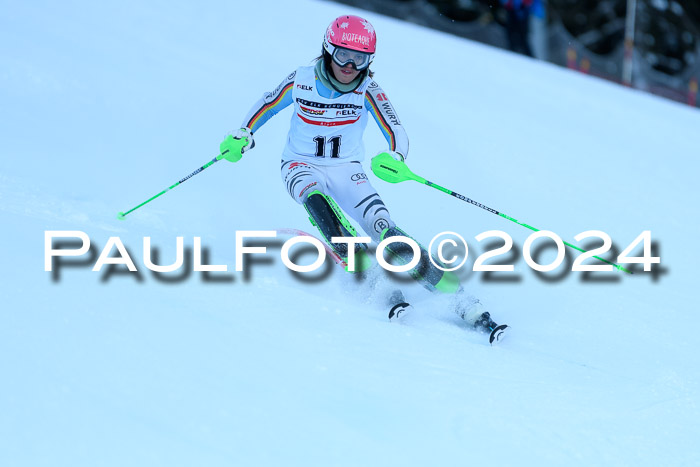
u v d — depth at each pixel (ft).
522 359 31.76
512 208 60.34
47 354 22.45
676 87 181.06
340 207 41.14
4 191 41.96
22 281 27.35
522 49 158.81
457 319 36.04
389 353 28.58
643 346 36.96
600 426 25.93
